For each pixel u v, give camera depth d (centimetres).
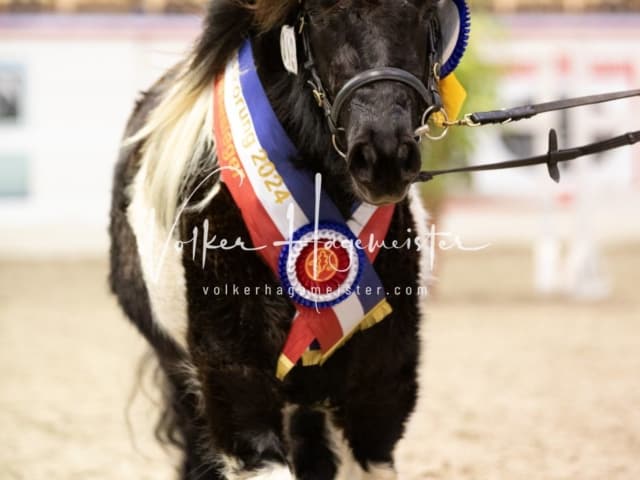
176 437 644
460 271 2027
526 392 1033
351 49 450
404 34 449
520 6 2391
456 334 1381
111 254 651
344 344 495
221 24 519
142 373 681
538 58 2188
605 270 1906
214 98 515
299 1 476
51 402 1017
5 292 1777
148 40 2269
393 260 496
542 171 1827
